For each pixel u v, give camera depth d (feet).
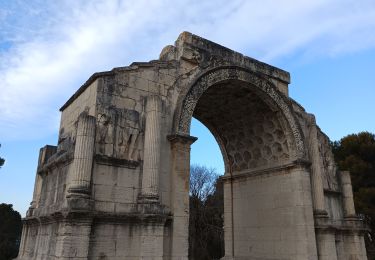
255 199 74.64
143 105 51.11
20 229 188.85
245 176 78.18
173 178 49.67
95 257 41.19
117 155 46.70
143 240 43.98
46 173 56.85
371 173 123.95
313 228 64.23
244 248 73.97
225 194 81.46
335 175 76.89
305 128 73.00
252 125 74.95
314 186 68.64
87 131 43.60
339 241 70.38
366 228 74.08
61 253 38.06
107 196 44.32
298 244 63.62
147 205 44.75
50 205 49.85
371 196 115.55
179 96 54.85
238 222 77.00
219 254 169.78
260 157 75.92
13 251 166.91
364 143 128.77
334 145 141.90
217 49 63.31
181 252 47.06
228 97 69.97
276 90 69.00
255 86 65.82
